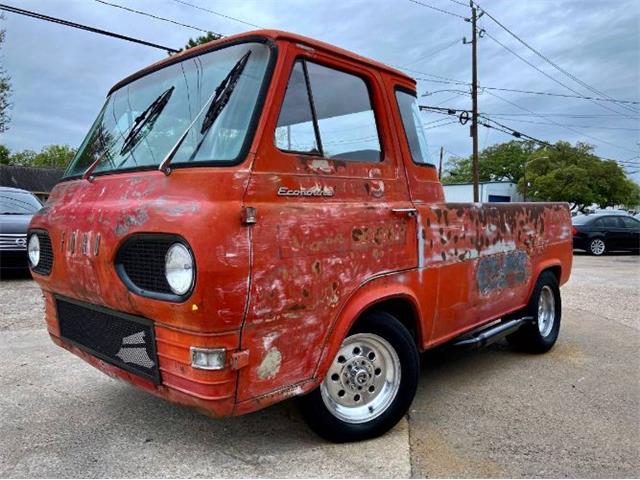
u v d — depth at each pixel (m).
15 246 8.97
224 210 2.44
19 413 3.72
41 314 6.82
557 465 3.07
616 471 3.02
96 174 3.23
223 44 3.07
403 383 3.40
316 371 2.89
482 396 4.19
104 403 3.90
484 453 3.20
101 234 2.75
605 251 18.31
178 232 2.40
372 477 2.88
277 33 2.85
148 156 3.02
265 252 2.56
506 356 5.36
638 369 4.93
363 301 3.09
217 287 2.38
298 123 2.88
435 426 3.59
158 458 3.07
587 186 44.72
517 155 66.25
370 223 3.14
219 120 2.76
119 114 3.60
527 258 4.94
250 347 2.56
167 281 2.48
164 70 3.41
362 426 3.28
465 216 4.01
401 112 3.61
